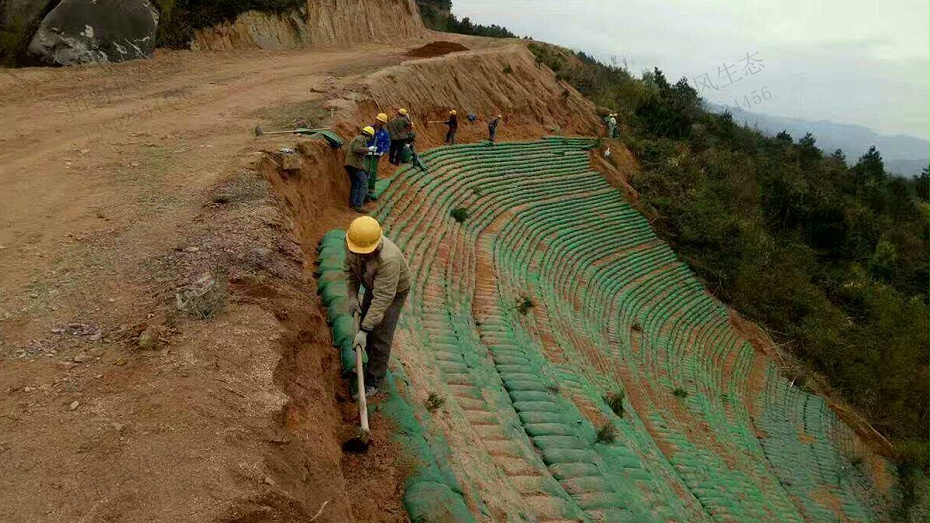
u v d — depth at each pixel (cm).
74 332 507
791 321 2433
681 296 2259
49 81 1554
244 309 555
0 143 1036
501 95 2600
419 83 2097
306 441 455
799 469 1631
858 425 2053
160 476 358
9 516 322
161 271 617
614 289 2019
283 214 834
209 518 334
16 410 407
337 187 1208
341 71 1978
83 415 405
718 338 2170
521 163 2316
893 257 3172
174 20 2155
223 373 461
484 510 546
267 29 2483
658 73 4403
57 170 912
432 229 1405
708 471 1245
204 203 802
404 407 616
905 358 2322
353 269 571
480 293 1262
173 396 427
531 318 1332
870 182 4509
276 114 1322
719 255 2556
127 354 478
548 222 2083
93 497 339
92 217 749
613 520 675
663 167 2950
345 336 656
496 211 1861
